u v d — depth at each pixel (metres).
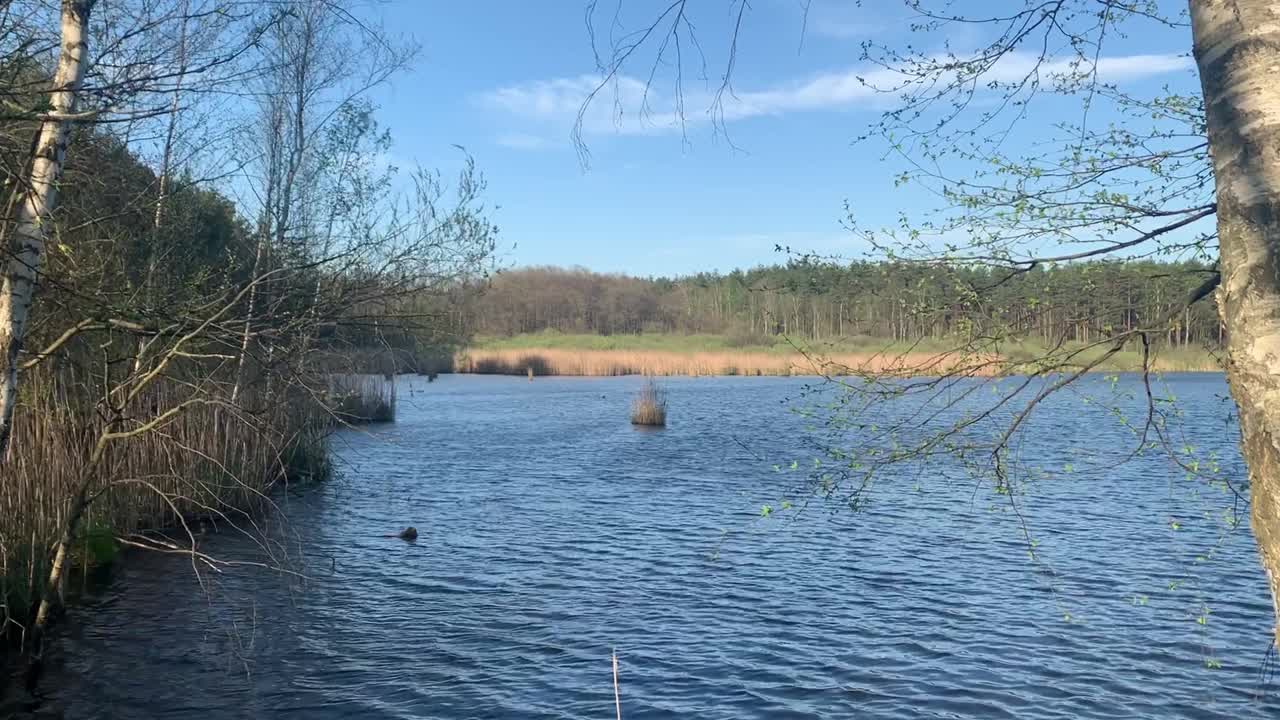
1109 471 19.09
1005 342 4.11
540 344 77.00
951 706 7.16
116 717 6.79
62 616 9.04
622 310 86.88
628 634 8.87
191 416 12.60
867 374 4.34
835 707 7.11
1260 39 2.07
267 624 9.06
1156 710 7.09
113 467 10.51
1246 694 7.39
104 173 8.59
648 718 6.89
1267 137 2.04
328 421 17.98
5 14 6.04
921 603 9.95
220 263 11.79
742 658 8.20
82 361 9.59
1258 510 2.05
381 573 11.18
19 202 6.72
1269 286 2.00
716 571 11.35
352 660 8.09
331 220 14.55
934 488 17.14
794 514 14.85
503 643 8.58
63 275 7.55
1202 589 10.37
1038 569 11.36
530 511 15.41
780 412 35.75
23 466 8.55
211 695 7.24
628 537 13.33
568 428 29.77
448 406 38.06
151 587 10.15
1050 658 8.22
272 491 16.66
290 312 9.14
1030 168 4.14
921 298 4.28
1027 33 4.17
